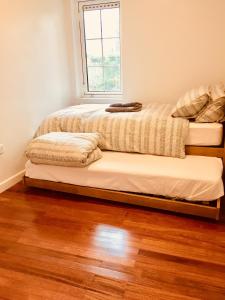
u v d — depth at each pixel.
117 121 2.50
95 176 2.21
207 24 2.98
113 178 2.15
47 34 3.14
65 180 2.33
